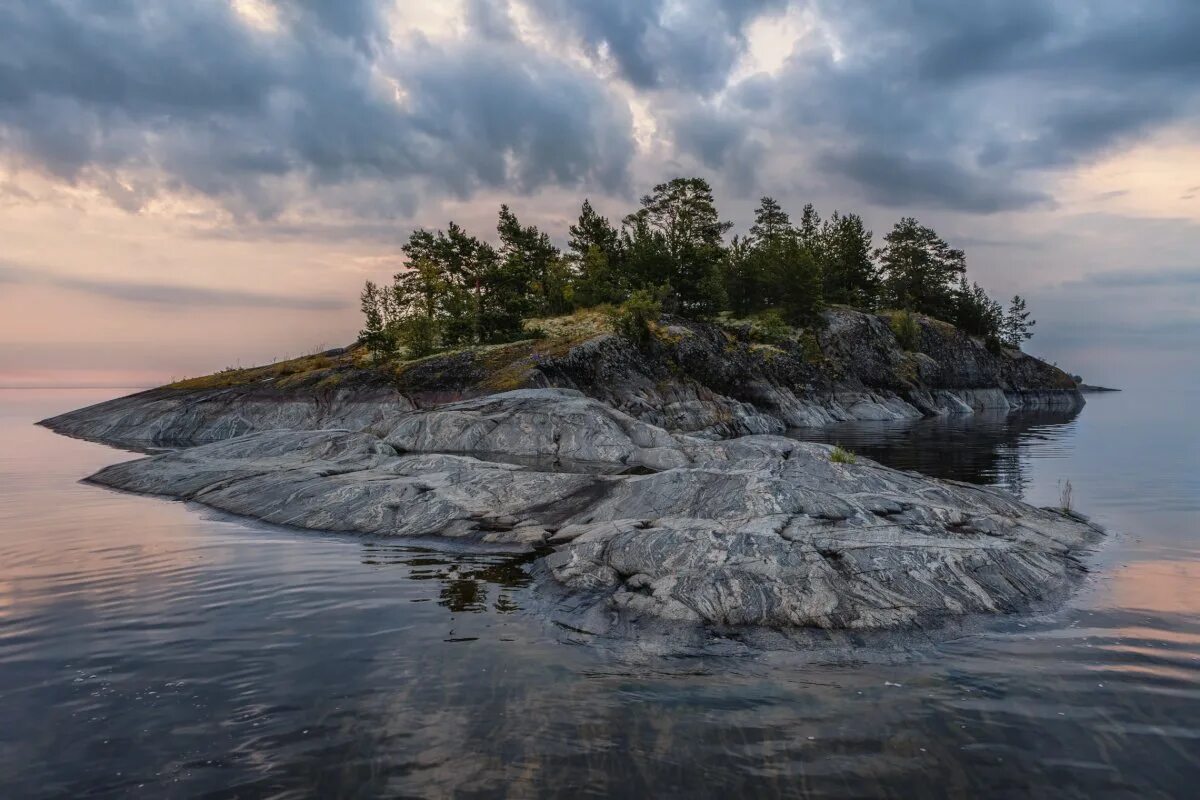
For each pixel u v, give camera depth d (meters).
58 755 4.96
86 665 6.51
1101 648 6.78
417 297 55.91
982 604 7.90
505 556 10.48
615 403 39.97
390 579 9.33
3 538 11.84
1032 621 7.54
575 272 75.44
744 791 4.53
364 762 4.89
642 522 10.34
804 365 59.09
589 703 5.77
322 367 47.97
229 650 6.88
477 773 4.75
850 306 83.00
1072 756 4.88
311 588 8.93
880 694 5.89
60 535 12.09
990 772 4.71
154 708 5.67
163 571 9.73
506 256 69.44
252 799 4.46
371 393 37.81
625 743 5.13
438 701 5.81
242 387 41.09
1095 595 8.37
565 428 22.97
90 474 20.84
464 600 8.46
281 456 19.12
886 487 12.12
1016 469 20.88
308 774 4.74
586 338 43.25
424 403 36.53
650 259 67.88
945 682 6.09
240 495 15.11
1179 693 5.79
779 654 6.78
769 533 9.20
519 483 13.88
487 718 5.52
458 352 42.19
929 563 8.59
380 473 15.73
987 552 9.01
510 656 6.76
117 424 39.28
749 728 5.34
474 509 12.78
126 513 14.27
